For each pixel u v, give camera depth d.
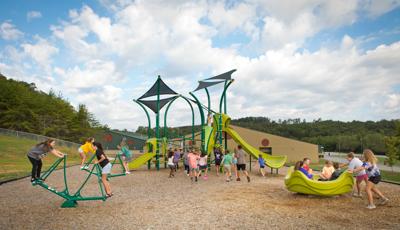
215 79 19.27
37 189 10.55
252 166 23.44
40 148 7.60
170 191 10.20
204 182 12.76
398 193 9.53
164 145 20.12
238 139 18.42
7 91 52.62
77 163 24.17
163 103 22.56
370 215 6.65
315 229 5.63
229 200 8.49
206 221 6.22
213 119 19.12
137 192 9.98
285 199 8.62
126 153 16.00
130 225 5.95
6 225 5.96
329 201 8.27
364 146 77.62
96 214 6.85
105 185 7.87
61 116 54.69
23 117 51.62
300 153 35.38
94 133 56.84
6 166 20.17
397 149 27.08
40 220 6.34
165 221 6.23
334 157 56.62
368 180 7.42
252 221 6.21
